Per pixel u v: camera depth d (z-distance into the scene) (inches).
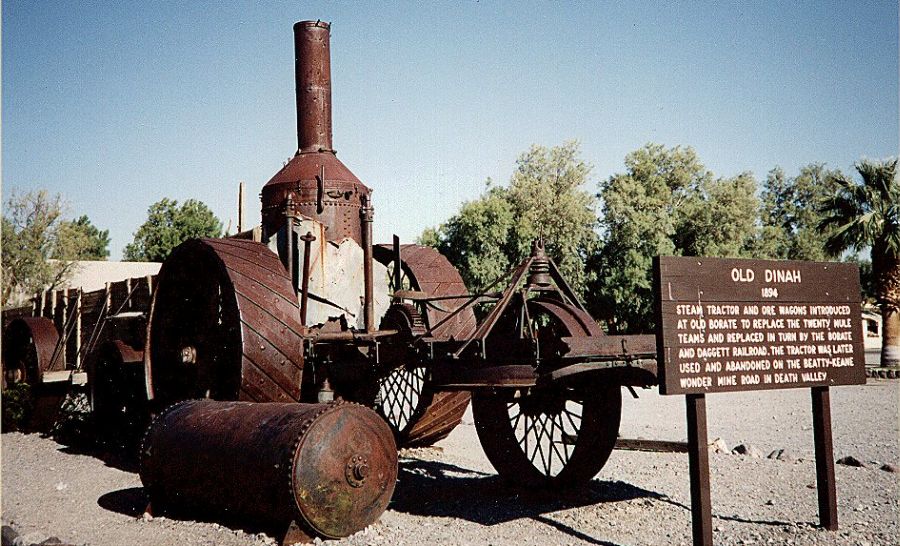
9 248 1489.9
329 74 389.1
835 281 254.1
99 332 503.8
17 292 1510.8
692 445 219.5
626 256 1596.9
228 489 240.7
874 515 260.1
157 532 243.1
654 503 277.6
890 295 1123.9
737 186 1980.8
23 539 230.1
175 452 258.2
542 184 1665.8
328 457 227.1
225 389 305.7
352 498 232.2
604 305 1611.7
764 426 508.4
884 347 1140.5
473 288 1565.0
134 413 398.6
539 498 289.0
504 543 230.2
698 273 226.5
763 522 251.9
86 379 469.1
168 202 2466.8
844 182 1143.0
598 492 296.2
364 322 340.8
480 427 312.2
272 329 287.0
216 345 324.2
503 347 258.2
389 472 243.0
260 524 244.8
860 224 1091.9
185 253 322.7
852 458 349.4
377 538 230.8
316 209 361.1
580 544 229.6
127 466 372.8
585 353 236.4
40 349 499.2
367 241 327.0
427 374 292.7
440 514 270.5
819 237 2539.4
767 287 239.8
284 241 345.7
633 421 550.3
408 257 396.8
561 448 427.2
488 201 1610.5
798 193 2886.3
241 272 292.8
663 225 1636.3
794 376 240.8
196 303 350.9
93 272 1723.7
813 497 286.4
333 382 325.4
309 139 381.4
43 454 413.1
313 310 343.3
